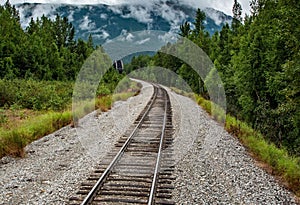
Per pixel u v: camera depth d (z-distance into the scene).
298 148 15.52
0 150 10.22
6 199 6.65
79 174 8.26
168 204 6.44
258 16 25.47
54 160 9.75
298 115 15.16
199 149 11.41
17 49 40.12
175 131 14.30
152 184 7.20
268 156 10.50
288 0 15.12
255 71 23.25
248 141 12.86
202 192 7.20
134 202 6.39
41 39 50.16
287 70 14.62
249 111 24.19
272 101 22.22
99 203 6.33
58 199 6.55
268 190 7.61
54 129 14.70
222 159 10.14
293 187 8.09
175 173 8.48
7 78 32.38
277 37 18.36
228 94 31.12
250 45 23.70
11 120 17.94
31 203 6.38
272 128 19.12
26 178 8.02
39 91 25.09
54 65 45.88
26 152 10.64
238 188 7.58
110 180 7.79
